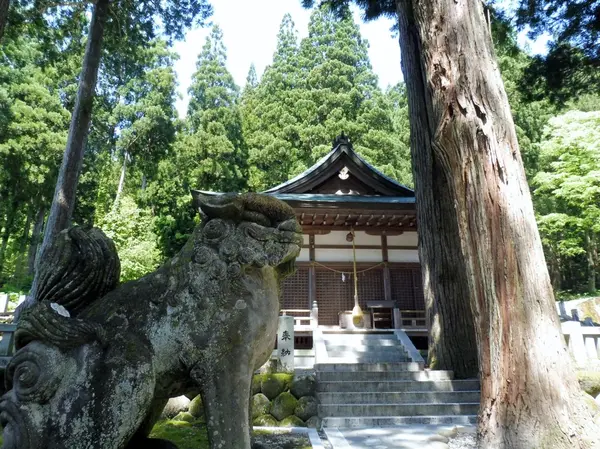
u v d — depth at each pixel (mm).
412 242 13891
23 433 1946
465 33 4582
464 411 6555
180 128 26562
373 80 27875
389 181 13883
